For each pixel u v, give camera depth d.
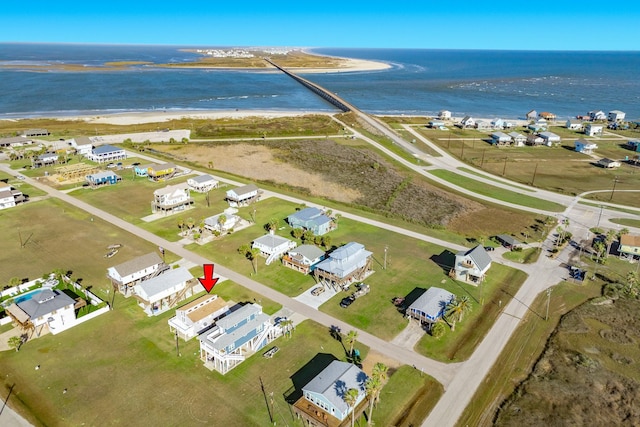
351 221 105.19
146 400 50.78
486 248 91.31
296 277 79.25
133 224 100.19
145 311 68.44
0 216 103.00
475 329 65.44
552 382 54.81
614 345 62.59
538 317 68.69
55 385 52.84
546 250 91.50
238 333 58.47
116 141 175.00
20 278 76.44
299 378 54.75
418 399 51.75
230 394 51.94
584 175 146.88
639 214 111.88
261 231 97.75
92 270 79.81
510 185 135.25
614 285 77.62
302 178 138.50
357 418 48.38
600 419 49.44
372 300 72.31
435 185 134.25
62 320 63.25
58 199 114.69
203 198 117.25
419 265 84.38
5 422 47.41
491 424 48.69
